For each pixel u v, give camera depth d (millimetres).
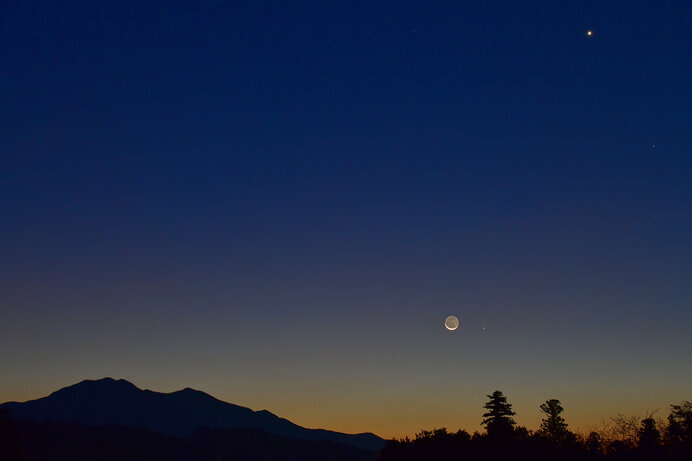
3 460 59062
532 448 36969
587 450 33969
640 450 31359
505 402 52594
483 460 37625
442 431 44156
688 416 31422
